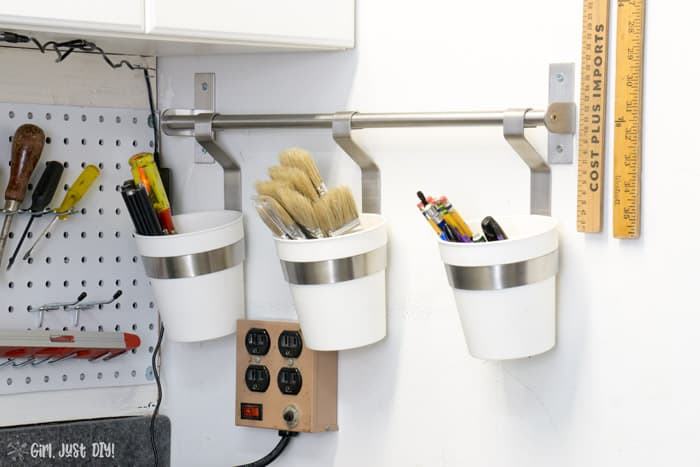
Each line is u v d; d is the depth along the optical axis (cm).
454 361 144
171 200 174
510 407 139
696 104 120
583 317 131
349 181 155
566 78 131
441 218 129
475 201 141
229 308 159
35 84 162
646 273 125
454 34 142
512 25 137
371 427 154
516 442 138
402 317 150
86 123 167
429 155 145
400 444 151
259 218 164
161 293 156
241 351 162
